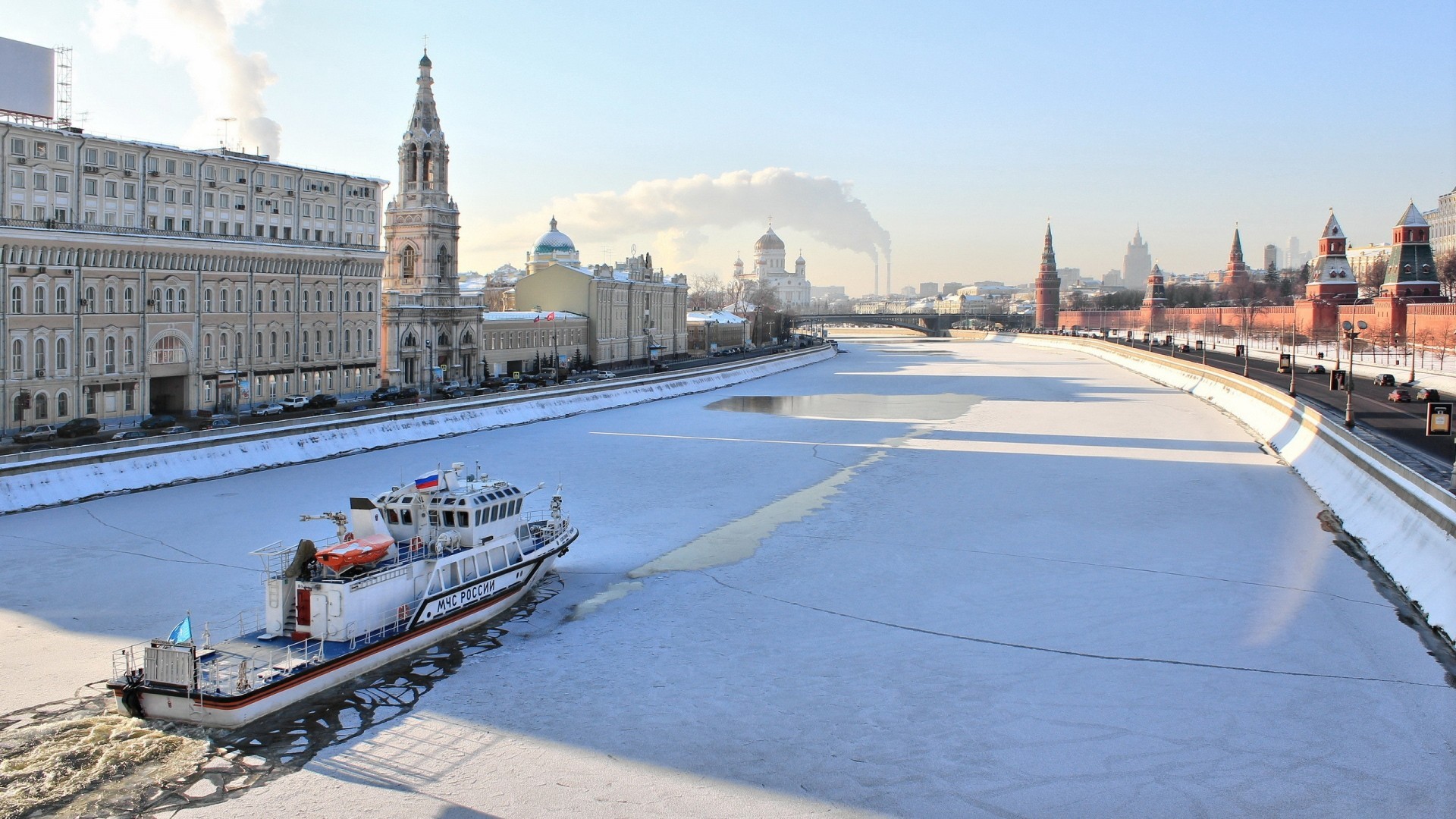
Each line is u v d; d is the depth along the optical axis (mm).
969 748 39750
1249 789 36719
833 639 51406
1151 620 53969
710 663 48250
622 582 60562
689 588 59375
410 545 51938
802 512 78438
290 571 46969
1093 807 35594
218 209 120938
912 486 88750
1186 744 40094
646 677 46562
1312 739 40531
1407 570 59125
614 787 36812
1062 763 38625
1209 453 107750
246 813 35000
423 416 120688
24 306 98500
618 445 113812
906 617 54500
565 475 93938
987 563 64250
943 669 47531
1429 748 39688
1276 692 44844
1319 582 60531
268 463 96750
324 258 133000
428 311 156375
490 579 53719
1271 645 50312
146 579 59250
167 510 77188
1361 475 77438
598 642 50781
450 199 162875
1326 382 160125
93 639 49688
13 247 96750
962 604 56531
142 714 41188
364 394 142500
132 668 45625
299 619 46562
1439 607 52938
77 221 104500
